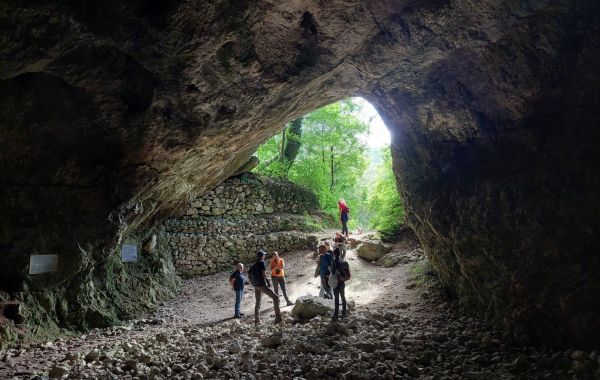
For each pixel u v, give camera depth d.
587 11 5.27
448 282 8.20
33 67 5.17
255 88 7.12
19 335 6.81
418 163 8.34
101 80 6.39
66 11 4.64
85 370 5.29
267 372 4.96
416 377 4.86
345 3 5.67
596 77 5.50
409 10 5.84
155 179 9.20
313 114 21.25
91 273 9.09
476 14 5.65
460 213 6.98
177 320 10.27
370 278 11.42
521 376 4.36
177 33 5.31
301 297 8.84
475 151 7.23
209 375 5.08
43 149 7.36
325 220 19.17
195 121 7.64
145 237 12.81
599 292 4.64
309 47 6.51
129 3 4.82
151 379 4.95
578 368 4.18
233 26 5.58
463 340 6.14
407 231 13.67
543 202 5.65
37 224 7.61
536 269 5.43
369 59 7.03
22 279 7.40
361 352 5.67
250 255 16.02
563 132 5.83
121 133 7.68
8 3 4.23
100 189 8.21
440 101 7.30
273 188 18.38
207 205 16.77
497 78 6.37
